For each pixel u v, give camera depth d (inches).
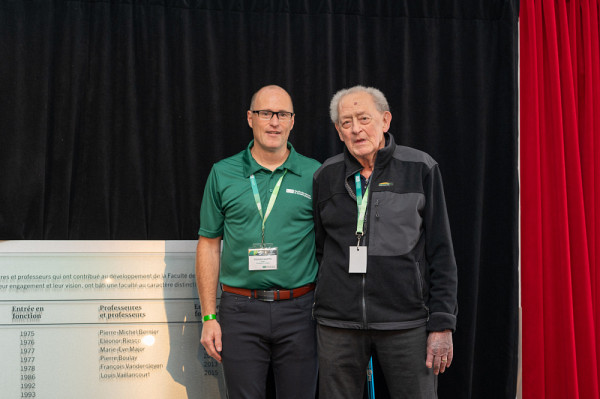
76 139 93.6
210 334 77.3
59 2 93.7
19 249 91.1
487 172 102.0
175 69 96.3
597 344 98.5
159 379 93.1
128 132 93.8
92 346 92.0
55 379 90.7
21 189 91.1
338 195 74.1
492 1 101.7
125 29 94.1
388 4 100.5
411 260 69.9
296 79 98.9
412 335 70.1
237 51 97.6
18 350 90.4
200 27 97.0
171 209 94.8
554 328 99.0
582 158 101.3
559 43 101.8
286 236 77.6
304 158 86.0
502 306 99.5
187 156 95.6
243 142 98.0
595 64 101.3
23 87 91.7
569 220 99.1
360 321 69.7
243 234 77.8
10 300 90.5
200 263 80.5
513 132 99.7
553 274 99.3
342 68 99.3
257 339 76.9
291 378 77.4
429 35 100.7
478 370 101.0
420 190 71.0
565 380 97.4
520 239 102.5
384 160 72.6
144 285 93.7
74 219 93.3
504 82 100.7
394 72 100.3
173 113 96.3
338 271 71.6
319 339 74.6
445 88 101.5
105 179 93.2
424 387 70.2
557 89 98.7
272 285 76.6
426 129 100.4
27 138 91.4
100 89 93.3
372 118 71.6
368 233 70.7
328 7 98.0
